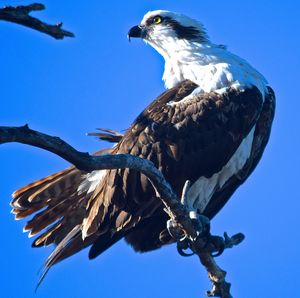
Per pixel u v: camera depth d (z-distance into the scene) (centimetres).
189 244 1035
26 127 755
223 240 1039
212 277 1045
